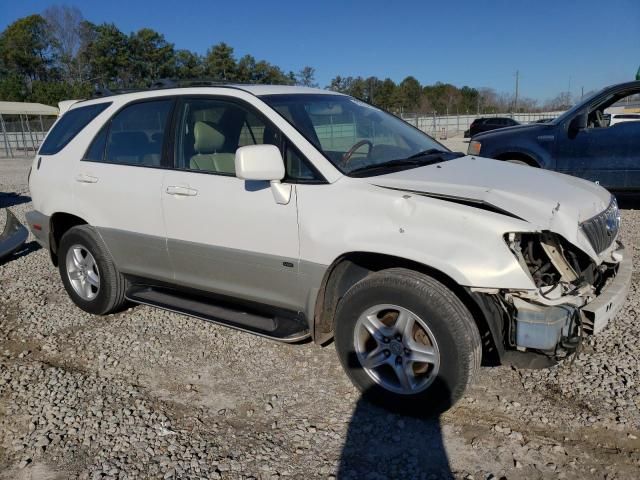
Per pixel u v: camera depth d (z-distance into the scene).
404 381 3.19
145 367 4.00
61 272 5.02
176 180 3.99
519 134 8.45
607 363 3.72
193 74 59.22
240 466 2.90
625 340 4.02
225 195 3.72
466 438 3.05
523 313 2.90
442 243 2.95
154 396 3.61
